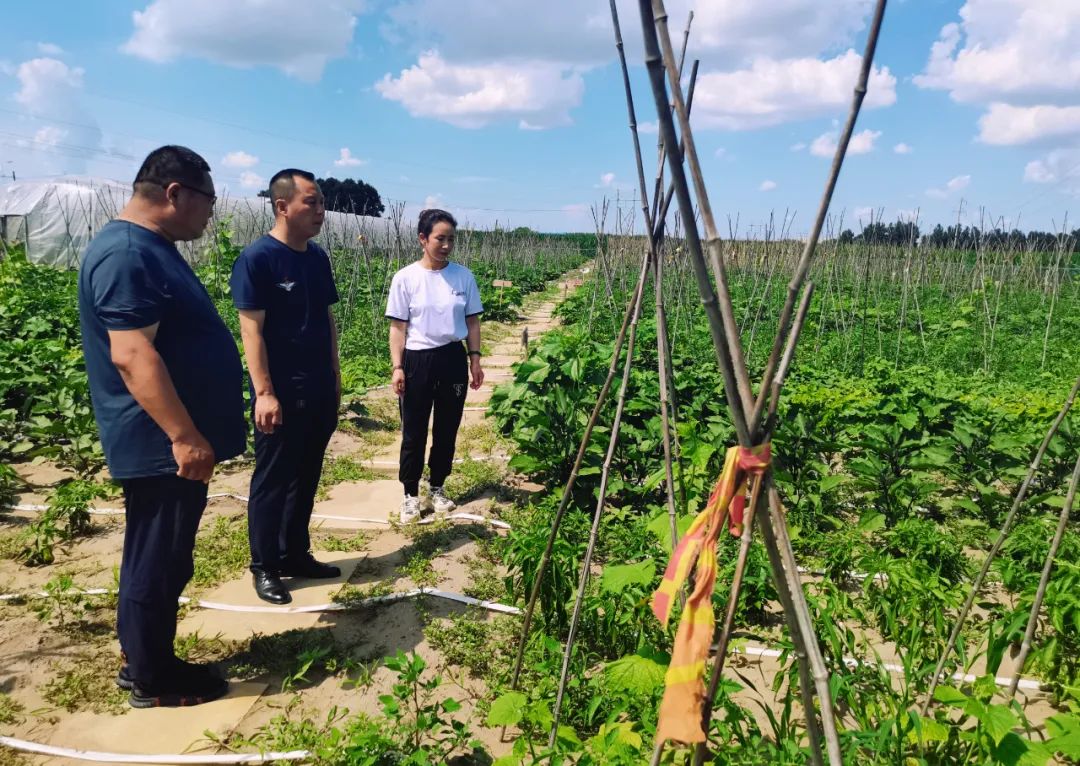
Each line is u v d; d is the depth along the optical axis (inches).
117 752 111.1
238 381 127.5
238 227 906.1
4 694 122.8
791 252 833.5
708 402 236.7
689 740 57.5
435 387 199.5
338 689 130.3
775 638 144.2
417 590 163.3
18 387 282.8
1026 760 88.4
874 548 187.0
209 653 139.9
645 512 209.0
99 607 154.3
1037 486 238.4
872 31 48.6
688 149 51.4
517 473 246.7
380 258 846.5
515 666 127.3
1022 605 130.0
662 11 49.6
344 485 241.3
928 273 953.5
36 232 852.6
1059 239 705.6
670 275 576.4
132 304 108.2
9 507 210.1
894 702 110.3
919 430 240.7
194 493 118.6
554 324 764.0
